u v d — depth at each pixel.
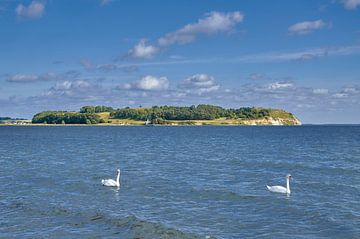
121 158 71.00
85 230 25.31
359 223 27.06
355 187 40.31
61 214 28.97
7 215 28.67
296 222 27.34
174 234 24.69
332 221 27.55
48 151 87.00
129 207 31.25
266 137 152.25
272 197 35.34
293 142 119.31
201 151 87.19
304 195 36.28
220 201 33.69
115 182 40.50
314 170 53.97
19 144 112.00
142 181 43.81
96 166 58.44
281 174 50.09
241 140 131.75
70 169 54.56
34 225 26.30
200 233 24.91
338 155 75.44
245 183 42.94
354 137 150.25
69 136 164.12
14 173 50.16
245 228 25.98
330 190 38.78
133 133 198.75
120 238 23.88
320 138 143.12
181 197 35.19
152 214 29.16
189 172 51.78
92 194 36.31
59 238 23.81
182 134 184.75
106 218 27.91
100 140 134.25
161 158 71.12
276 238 24.06
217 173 50.88
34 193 36.66
